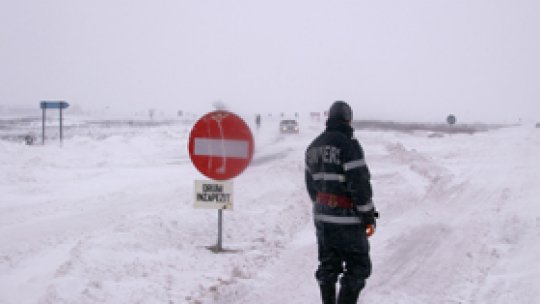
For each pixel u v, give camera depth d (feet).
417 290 20.61
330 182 16.21
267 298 19.40
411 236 28.53
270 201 38.11
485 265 23.56
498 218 32.30
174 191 46.55
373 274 22.47
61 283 19.16
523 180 48.26
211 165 25.02
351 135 16.75
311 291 20.18
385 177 49.26
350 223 16.12
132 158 81.00
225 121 24.97
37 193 46.47
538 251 25.20
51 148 78.02
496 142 106.83
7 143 72.02
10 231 31.58
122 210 37.50
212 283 20.67
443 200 39.19
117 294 18.74
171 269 22.20
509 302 19.06
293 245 26.73
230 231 29.30
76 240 28.37
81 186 50.70
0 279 21.29
